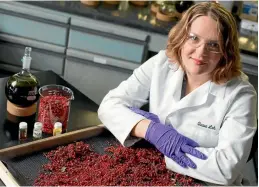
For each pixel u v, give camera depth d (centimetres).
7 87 151
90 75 299
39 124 143
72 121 158
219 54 140
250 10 305
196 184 136
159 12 296
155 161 142
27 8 283
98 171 129
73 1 296
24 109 154
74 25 284
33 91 152
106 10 294
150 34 282
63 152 135
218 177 137
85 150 138
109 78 297
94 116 165
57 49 292
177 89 165
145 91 175
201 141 160
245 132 147
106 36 283
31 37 292
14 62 304
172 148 142
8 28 291
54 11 284
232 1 306
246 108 153
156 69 171
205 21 137
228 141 145
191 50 141
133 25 282
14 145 137
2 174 122
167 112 166
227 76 153
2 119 151
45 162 130
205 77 158
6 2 283
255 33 304
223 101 156
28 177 122
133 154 142
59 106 147
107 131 158
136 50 285
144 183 128
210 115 158
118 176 128
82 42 288
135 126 151
